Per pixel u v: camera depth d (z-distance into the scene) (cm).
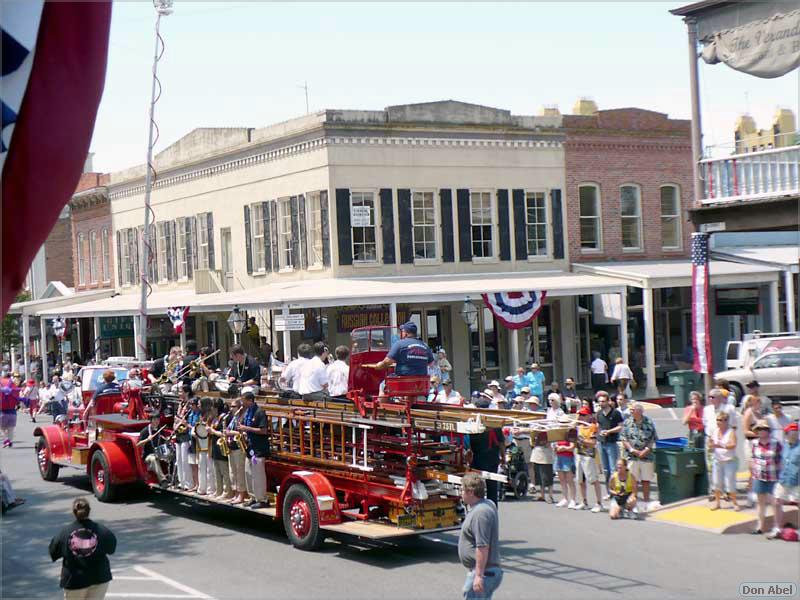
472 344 3438
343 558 1332
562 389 3503
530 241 3528
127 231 4441
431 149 3328
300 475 1380
